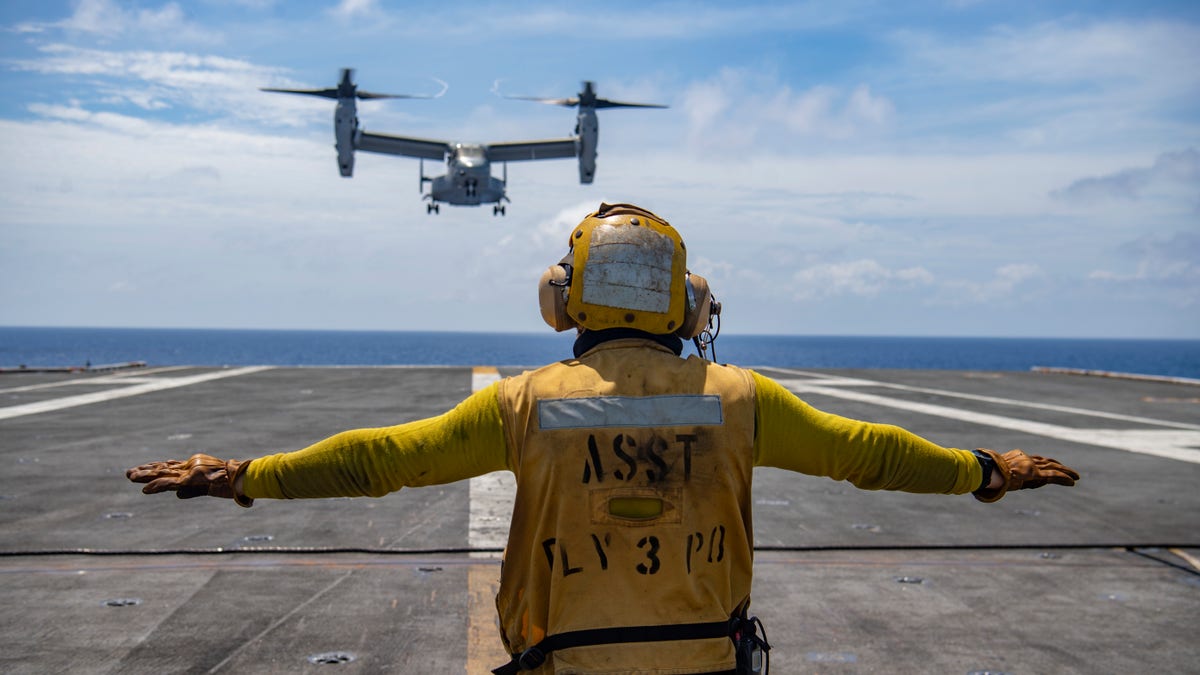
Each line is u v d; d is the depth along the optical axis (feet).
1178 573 19.60
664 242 6.76
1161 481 29.76
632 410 6.38
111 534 21.11
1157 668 14.29
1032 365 600.39
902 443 6.61
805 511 25.02
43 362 472.44
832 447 6.59
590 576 6.31
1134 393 62.34
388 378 66.28
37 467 29.30
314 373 71.72
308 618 15.92
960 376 76.79
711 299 7.23
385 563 19.27
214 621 15.69
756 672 6.64
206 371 73.67
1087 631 15.94
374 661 14.06
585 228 6.87
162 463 6.46
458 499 25.29
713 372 6.68
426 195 125.18
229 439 35.55
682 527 6.35
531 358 589.73
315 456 6.31
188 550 19.89
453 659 14.17
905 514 24.71
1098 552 21.25
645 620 6.27
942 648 15.07
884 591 18.13
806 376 73.36
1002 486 6.86
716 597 6.48
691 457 6.38
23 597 16.78
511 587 6.65
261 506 24.20
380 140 121.80
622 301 6.56
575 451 6.31
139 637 14.87
